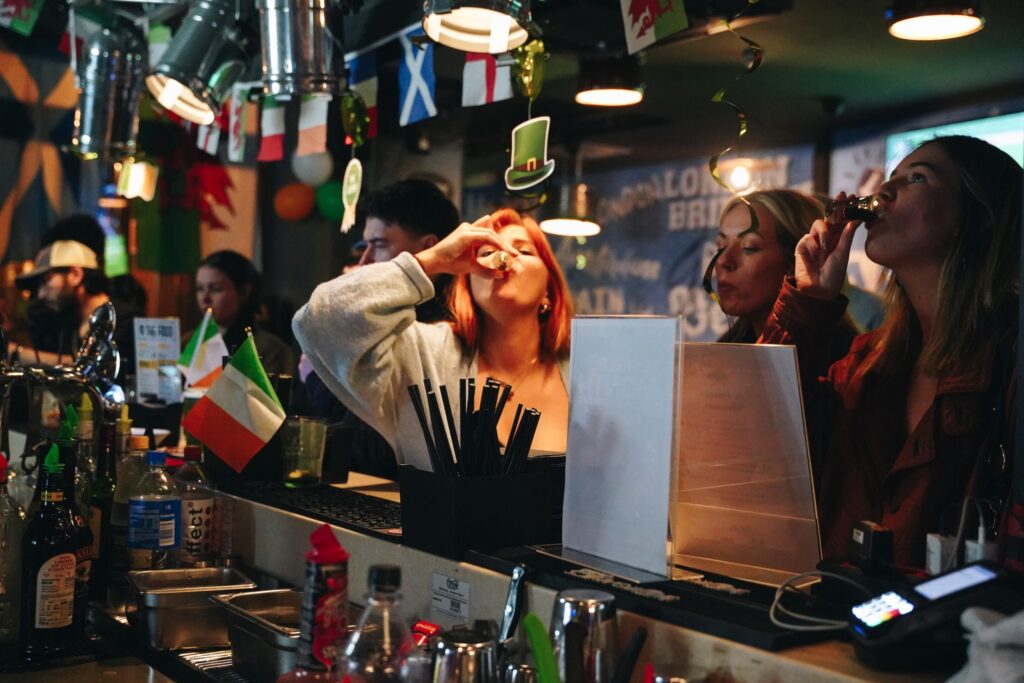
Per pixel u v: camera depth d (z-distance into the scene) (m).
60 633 1.57
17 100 4.45
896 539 1.48
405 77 2.24
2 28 4.33
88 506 1.84
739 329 2.13
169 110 2.75
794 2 2.37
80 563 1.62
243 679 1.42
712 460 1.28
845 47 2.84
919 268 1.54
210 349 2.74
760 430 1.23
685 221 4.71
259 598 1.54
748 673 1.01
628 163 4.89
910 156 1.58
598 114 3.89
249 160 4.67
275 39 2.27
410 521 1.44
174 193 4.57
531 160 1.78
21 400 2.92
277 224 4.66
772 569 1.22
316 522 1.66
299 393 3.07
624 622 1.14
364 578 1.53
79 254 4.19
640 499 1.24
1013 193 1.48
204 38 2.58
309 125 2.52
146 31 3.20
